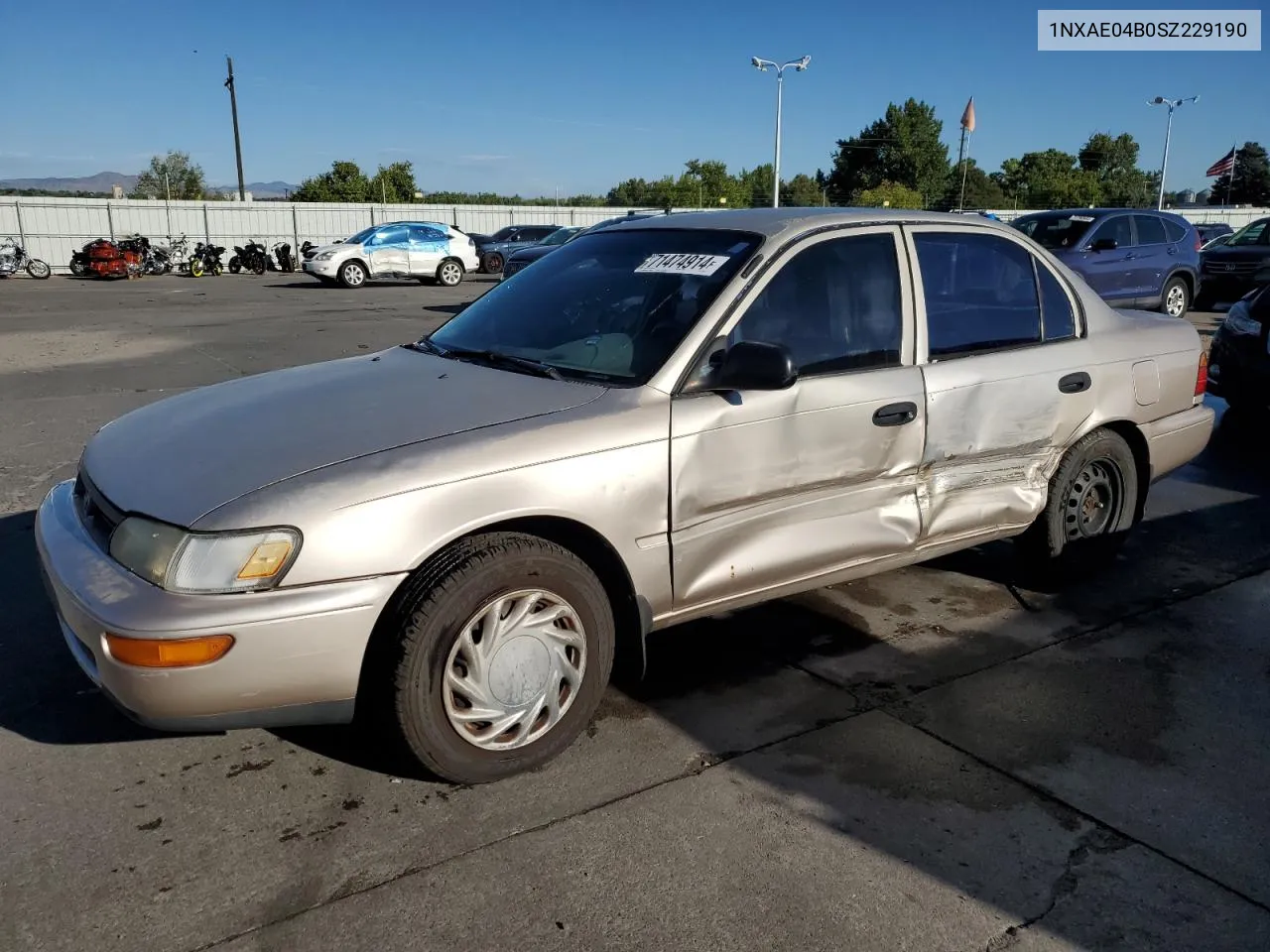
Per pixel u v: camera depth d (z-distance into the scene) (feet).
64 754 10.04
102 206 114.42
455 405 9.89
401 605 8.73
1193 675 12.16
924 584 15.06
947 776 9.86
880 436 11.59
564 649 9.67
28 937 7.48
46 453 22.11
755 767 9.97
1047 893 8.17
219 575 8.11
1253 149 239.09
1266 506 19.35
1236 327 24.63
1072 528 14.61
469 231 137.39
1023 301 13.56
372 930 7.60
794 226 11.60
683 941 7.54
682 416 10.09
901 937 7.63
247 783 9.56
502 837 8.76
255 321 51.83
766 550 10.95
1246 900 8.14
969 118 126.31
